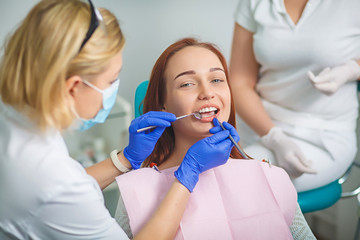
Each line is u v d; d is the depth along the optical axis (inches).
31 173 30.2
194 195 41.9
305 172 61.2
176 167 44.3
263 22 64.6
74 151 83.9
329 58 63.1
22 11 84.0
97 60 30.0
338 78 61.3
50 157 30.8
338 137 65.5
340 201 85.7
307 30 62.3
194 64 43.4
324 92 60.9
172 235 36.6
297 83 66.0
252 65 71.1
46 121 29.5
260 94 72.3
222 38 100.7
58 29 28.7
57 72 28.5
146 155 43.7
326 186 64.4
